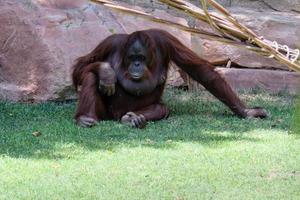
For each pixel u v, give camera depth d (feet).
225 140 50.75
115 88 58.70
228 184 39.37
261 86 75.61
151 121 58.29
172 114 62.18
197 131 54.13
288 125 56.85
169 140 50.65
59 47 67.82
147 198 36.55
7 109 62.64
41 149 47.52
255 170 42.39
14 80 68.23
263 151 47.14
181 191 37.86
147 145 49.01
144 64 58.23
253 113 60.18
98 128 54.85
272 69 78.18
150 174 41.32
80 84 59.57
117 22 73.77
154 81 59.26
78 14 72.43
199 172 41.83
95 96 57.47
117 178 40.37
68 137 51.42
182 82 73.97
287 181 40.09
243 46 23.15
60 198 36.42
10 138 50.72
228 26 22.98
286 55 23.56
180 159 44.86
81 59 60.34
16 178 40.22
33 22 68.85
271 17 79.56
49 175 41.01
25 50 68.08
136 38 58.08
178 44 60.59
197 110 64.13
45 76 66.85
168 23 22.74
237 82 75.72
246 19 78.74
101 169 42.39
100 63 58.13
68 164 43.55
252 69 77.05
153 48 58.65
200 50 77.10
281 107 65.98
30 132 53.06
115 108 59.47
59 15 70.85
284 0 83.10
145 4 80.28
